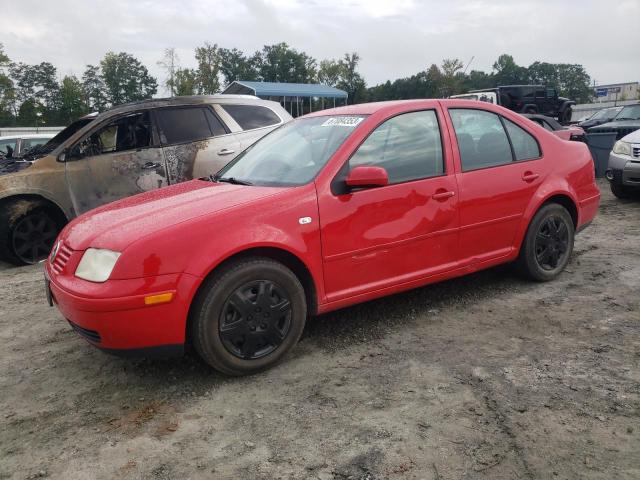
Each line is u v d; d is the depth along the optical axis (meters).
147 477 2.43
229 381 3.29
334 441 2.61
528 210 4.44
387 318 4.15
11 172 6.47
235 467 2.46
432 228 3.91
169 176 6.93
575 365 3.23
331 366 3.41
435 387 3.06
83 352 3.87
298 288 3.39
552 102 24.20
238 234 3.14
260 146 4.45
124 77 94.56
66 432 2.85
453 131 4.11
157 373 3.46
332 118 4.12
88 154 6.66
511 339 3.66
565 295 4.42
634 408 2.73
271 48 95.38
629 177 8.38
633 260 5.30
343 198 3.52
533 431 2.59
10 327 4.48
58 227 6.79
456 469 2.35
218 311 3.12
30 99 82.00
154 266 2.96
